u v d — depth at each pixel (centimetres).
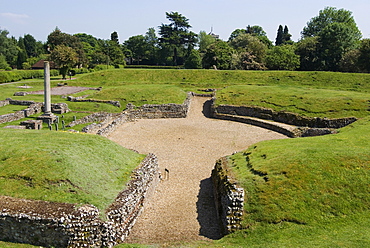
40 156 2009
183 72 8069
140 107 5200
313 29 12669
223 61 9125
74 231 1459
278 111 4809
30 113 4466
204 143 3700
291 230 1623
